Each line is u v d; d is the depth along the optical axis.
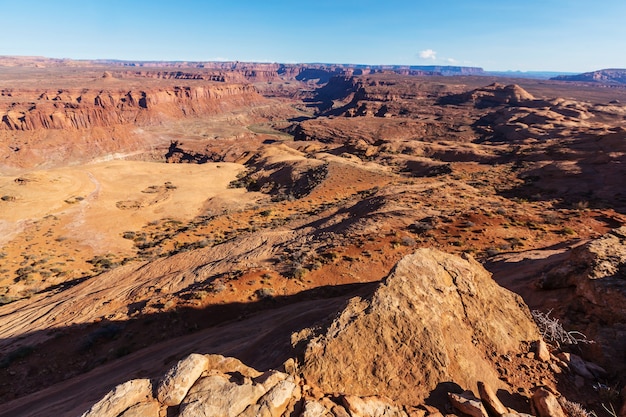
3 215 52.78
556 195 42.59
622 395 6.87
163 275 28.80
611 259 10.78
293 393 6.39
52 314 24.36
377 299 8.77
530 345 8.64
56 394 13.91
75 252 44.03
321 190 62.72
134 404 5.88
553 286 11.96
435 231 26.02
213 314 19.42
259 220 50.94
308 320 11.84
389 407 6.29
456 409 6.36
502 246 22.72
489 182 54.06
